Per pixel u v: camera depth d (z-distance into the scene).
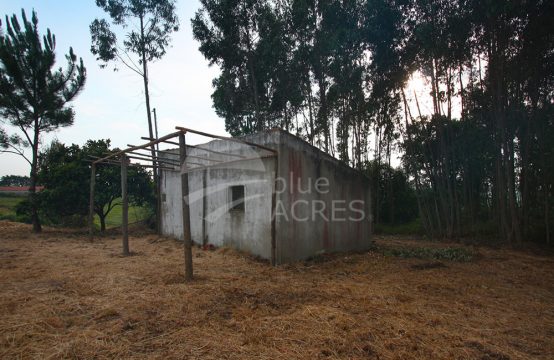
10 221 14.98
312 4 13.09
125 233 7.72
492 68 9.63
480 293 4.98
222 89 17.86
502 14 8.20
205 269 6.11
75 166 11.95
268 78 15.91
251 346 3.01
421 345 3.12
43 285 4.91
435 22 10.04
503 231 10.88
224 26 14.23
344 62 12.45
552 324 3.78
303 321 3.59
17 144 12.05
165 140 6.07
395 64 11.23
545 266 7.17
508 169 10.06
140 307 3.97
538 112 10.01
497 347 3.13
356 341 3.15
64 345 2.98
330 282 5.36
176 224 10.59
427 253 8.43
